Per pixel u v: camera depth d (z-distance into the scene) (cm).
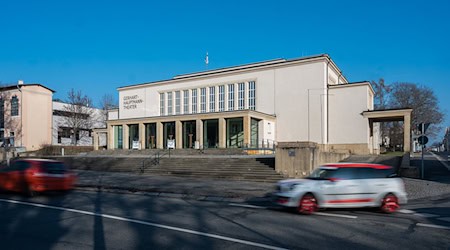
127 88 5294
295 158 2002
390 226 870
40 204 1230
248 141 3628
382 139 6631
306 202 1045
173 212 1070
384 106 6222
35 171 1415
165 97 4938
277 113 4047
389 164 2506
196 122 3994
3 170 1512
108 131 4700
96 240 722
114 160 3069
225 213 1058
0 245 684
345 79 4891
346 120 3772
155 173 2447
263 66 4159
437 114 6188
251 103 4250
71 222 906
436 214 1058
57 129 6075
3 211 1079
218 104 4484
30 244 692
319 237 752
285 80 4034
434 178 2070
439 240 731
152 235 764
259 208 1168
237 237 748
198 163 2536
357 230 823
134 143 4206
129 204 1236
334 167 1113
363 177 1095
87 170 2850
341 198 1071
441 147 11469
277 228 842
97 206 1184
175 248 663
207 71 5094
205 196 1424
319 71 3847
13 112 5150
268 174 2042
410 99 6178
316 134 3809
